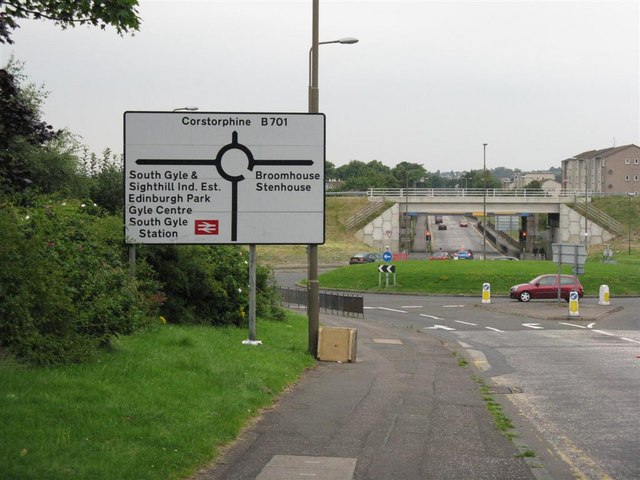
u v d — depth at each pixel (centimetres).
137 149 1723
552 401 1398
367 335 2662
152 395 1017
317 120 1742
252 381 1252
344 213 10012
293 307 4309
